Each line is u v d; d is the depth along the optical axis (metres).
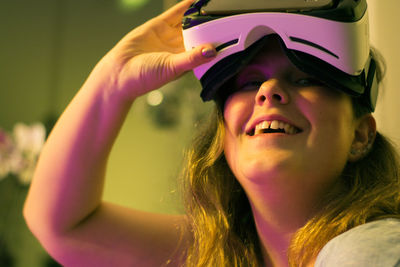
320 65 0.56
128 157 2.12
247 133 0.61
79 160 0.79
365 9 0.57
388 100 0.93
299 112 0.58
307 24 0.55
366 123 0.65
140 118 2.11
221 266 0.72
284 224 0.63
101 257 0.79
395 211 0.62
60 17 2.21
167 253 0.78
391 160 0.69
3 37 2.22
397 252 0.43
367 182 0.64
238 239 0.74
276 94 0.58
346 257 0.45
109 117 0.77
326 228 0.59
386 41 0.95
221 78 0.61
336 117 0.58
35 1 2.22
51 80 2.19
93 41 2.18
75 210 0.79
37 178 0.82
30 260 2.12
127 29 2.15
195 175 0.76
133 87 0.74
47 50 2.20
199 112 1.89
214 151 0.73
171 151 2.04
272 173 0.57
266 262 0.70
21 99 2.19
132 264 0.78
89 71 2.17
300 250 0.60
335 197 0.61
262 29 0.57
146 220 0.82
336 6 0.55
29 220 0.82
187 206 0.77
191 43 0.62
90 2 2.20
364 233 0.47
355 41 0.55
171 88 1.96
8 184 2.15
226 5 0.59
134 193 2.10
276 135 0.57
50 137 0.82
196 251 0.76
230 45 0.59
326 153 0.58
